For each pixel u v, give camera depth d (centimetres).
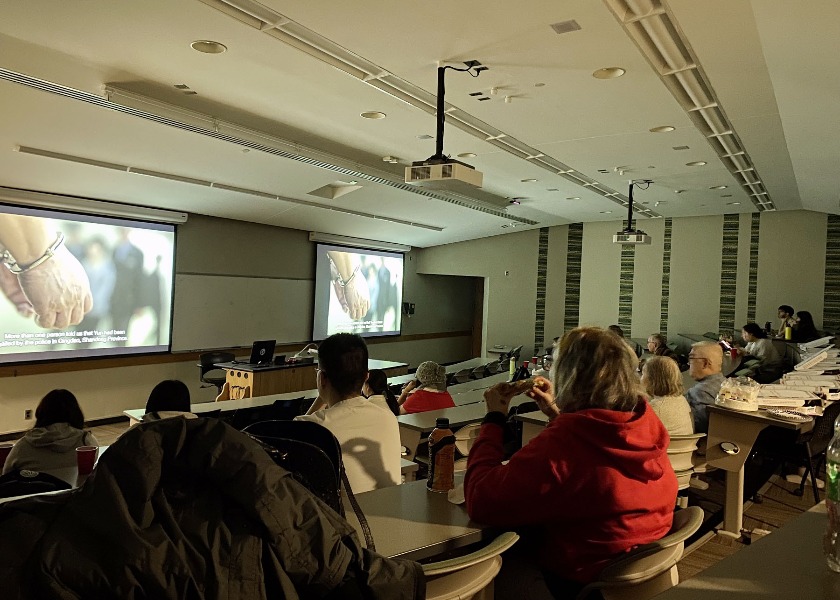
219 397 743
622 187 830
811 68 362
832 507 118
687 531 164
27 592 90
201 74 420
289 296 1020
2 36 353
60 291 709
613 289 1169
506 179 791
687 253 1096
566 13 317
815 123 480
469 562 142
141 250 795
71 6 318
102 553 92
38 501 99
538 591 173
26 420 685
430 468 200
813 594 104
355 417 219
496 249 1275
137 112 468
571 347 180
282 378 768
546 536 175
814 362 572
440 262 1327
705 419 391
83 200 710
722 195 869
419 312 1345
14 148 550
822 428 408
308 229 1029
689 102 472
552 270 1228
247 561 100
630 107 476
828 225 973
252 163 659
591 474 160
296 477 131
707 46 357
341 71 408
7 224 662
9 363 669
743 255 1044
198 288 871
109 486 97
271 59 387
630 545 163
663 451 174
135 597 92
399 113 505
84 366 736
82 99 448
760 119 496
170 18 330
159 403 327
